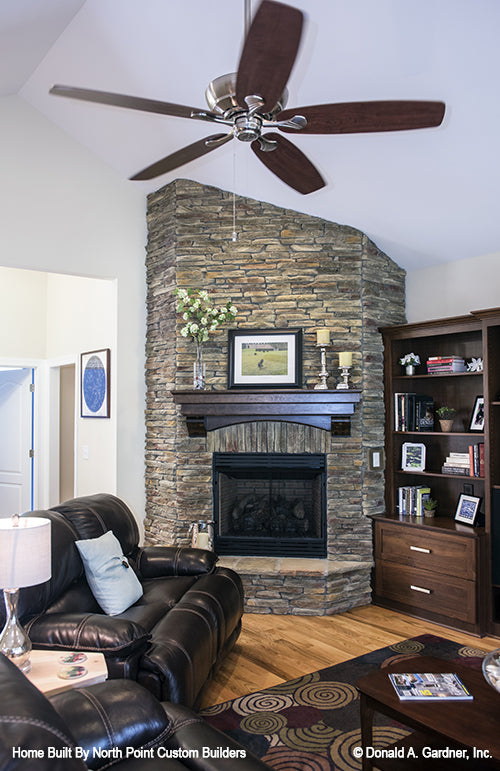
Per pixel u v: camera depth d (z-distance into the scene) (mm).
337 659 3365
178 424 4516
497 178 3332
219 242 4500
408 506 4398
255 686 3027
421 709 1994
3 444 6551
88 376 5367
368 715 2141
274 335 4410
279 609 4172
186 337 4484
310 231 4438
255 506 4566
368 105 1962
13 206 4340
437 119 2051
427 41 2559
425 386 4633
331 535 4375
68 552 2756
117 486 4766
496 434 3840
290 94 3137
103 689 1707
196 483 4488
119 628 2291
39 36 3391
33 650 2260
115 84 3756
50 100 4242
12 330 6246
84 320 5551
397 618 4086
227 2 2713
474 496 4180
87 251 4664
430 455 4574
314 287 4410
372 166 3588
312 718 2709
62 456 6730
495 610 3828
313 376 4383
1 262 4277
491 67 2594
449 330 4102
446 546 3910
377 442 4449
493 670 1986
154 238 4848
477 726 1886
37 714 1105
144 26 3125
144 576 3484
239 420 4375
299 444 4414
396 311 4676
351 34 2629
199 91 3465
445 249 4277
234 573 3539
